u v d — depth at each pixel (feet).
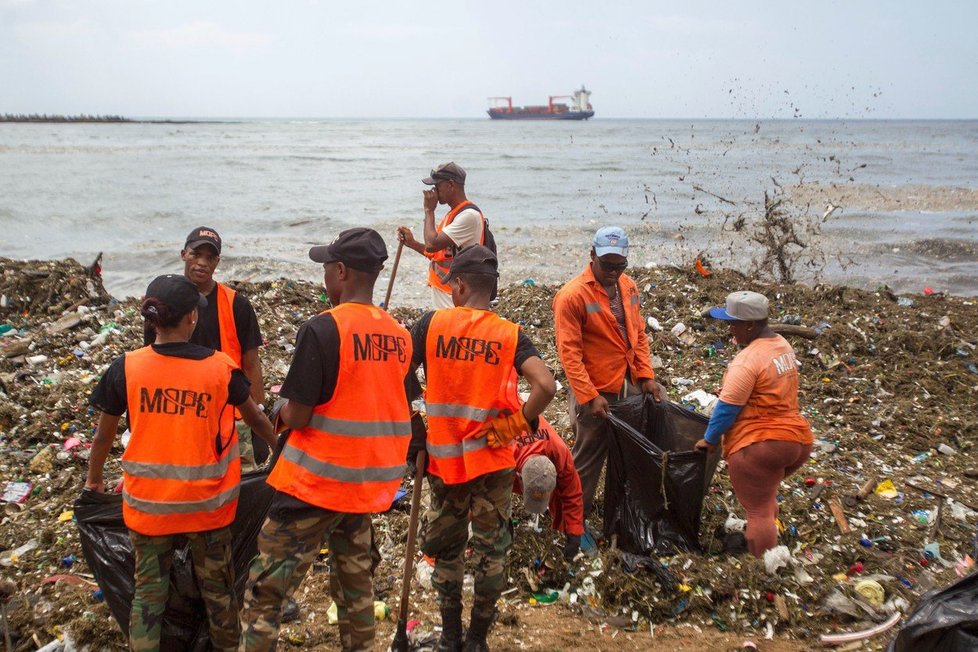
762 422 14.99
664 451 16.40
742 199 91.04
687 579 14.93
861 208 83.66
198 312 14.14
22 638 13.12
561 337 16.14
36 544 15.87
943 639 11.02
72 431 20.57
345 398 10.70
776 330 28.27
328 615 14.05
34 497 17.71
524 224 72.28
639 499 15.90
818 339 29.40
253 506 12.23
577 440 16.85
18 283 30.81
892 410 24.31
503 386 12.29
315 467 10.64
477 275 12.73
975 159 171.83
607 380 16.61
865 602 14.66
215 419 10.81
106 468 18.89
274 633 10.71
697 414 16.90
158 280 10.81
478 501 12.55
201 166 137.69
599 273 16.10
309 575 15.34
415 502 12.82
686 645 13.61
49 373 24.72
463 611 14.53
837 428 23.17
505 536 12.75
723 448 15.78
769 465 15.06
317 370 10.49
